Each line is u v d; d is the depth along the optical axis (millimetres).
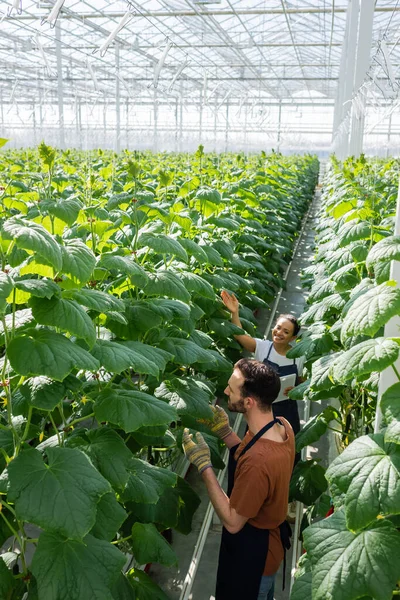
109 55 26500
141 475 2826
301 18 20797
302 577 2334
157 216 4145
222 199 6848
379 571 1908
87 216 3701
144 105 40688
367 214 4559
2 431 2641
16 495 1977
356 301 2129
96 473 2115
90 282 3186
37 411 2795
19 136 33656
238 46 24047
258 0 18578
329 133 42781
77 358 2111
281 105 42156
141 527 2910
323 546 2080
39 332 2215
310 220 19500
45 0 15344
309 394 3691
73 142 34281
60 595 2043
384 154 25453
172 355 3066
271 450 2928
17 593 2375
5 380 2365
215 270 5480
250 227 7555
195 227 4980
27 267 2418
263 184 10102
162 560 2814
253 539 2994
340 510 2248
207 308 4738
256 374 3029
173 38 23500
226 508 2975
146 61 28406
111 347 2576
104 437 2650
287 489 3020
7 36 21094
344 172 7352
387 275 2354
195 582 3836
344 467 2033
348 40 18312
